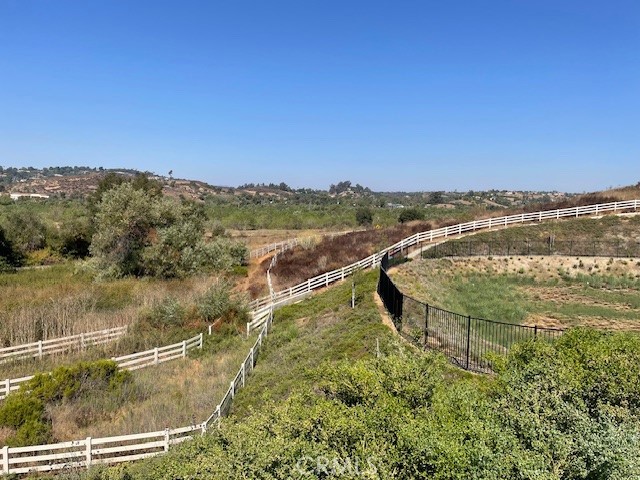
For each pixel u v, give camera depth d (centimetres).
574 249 3195
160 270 3378
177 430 1212
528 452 532
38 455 1243
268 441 600
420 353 923
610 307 2298
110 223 3578
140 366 1858
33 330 2120
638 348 799
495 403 680
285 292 2695
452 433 568
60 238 4622
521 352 891
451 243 3303
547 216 3816
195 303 2470
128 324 2248
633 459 517
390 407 642
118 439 1176
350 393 745
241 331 2269
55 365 1856
